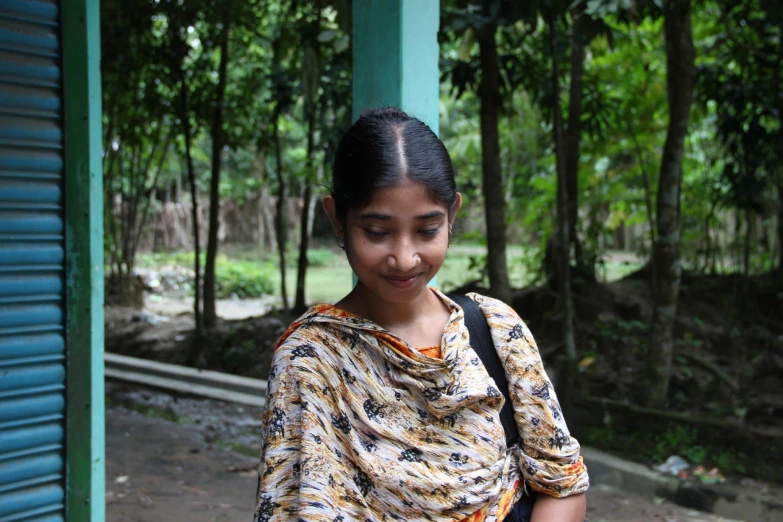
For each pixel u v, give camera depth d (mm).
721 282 7902
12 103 2354
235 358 8086
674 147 5215
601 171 8633
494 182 6652
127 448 5539
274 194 21109
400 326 1327
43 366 2428
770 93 6867
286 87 8609
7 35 2338
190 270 16312
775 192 8438
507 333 1370
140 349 9047
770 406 5527
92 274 2463
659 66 8156
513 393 1355
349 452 1212
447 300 1373
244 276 14930
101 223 2494
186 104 8727
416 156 1215
